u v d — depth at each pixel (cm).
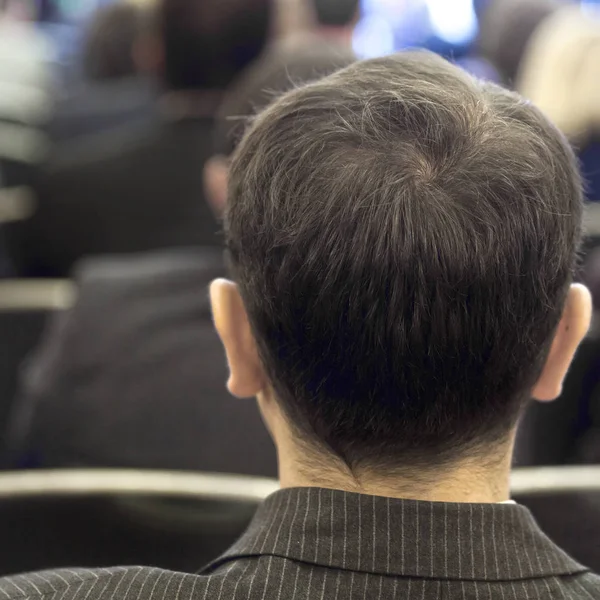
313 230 86
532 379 92
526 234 86
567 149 96
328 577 85
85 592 88
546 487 148
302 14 445
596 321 234
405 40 999
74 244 330
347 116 91
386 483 91
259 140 95
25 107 599
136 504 146
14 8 1091
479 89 98
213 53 296
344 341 86
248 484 147
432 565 85
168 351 188
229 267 105
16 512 145
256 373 105
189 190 313
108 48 532
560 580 88
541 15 511
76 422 189
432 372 86
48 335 237
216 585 86
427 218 84
